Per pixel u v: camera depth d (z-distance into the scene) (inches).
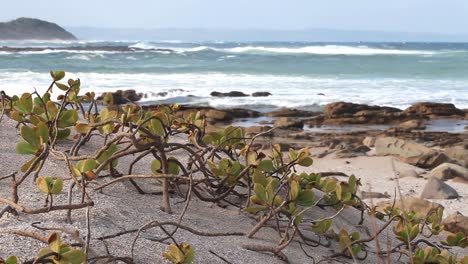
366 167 351.9
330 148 445.7
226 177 111.9
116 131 112.9
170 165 111.1
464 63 1411.2
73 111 116.7
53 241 62.7
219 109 662.5
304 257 99.0
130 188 111.9
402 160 375.6
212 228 100.1
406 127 612.4
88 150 133.6
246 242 97.7
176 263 76.2
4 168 111.7
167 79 983.0
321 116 654.5
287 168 115.6
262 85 934.4
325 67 1288.1
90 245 77.9
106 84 877.8
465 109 686.5
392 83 981.8
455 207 261.9
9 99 154.7
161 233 90.7
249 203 111.7
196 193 111.0
